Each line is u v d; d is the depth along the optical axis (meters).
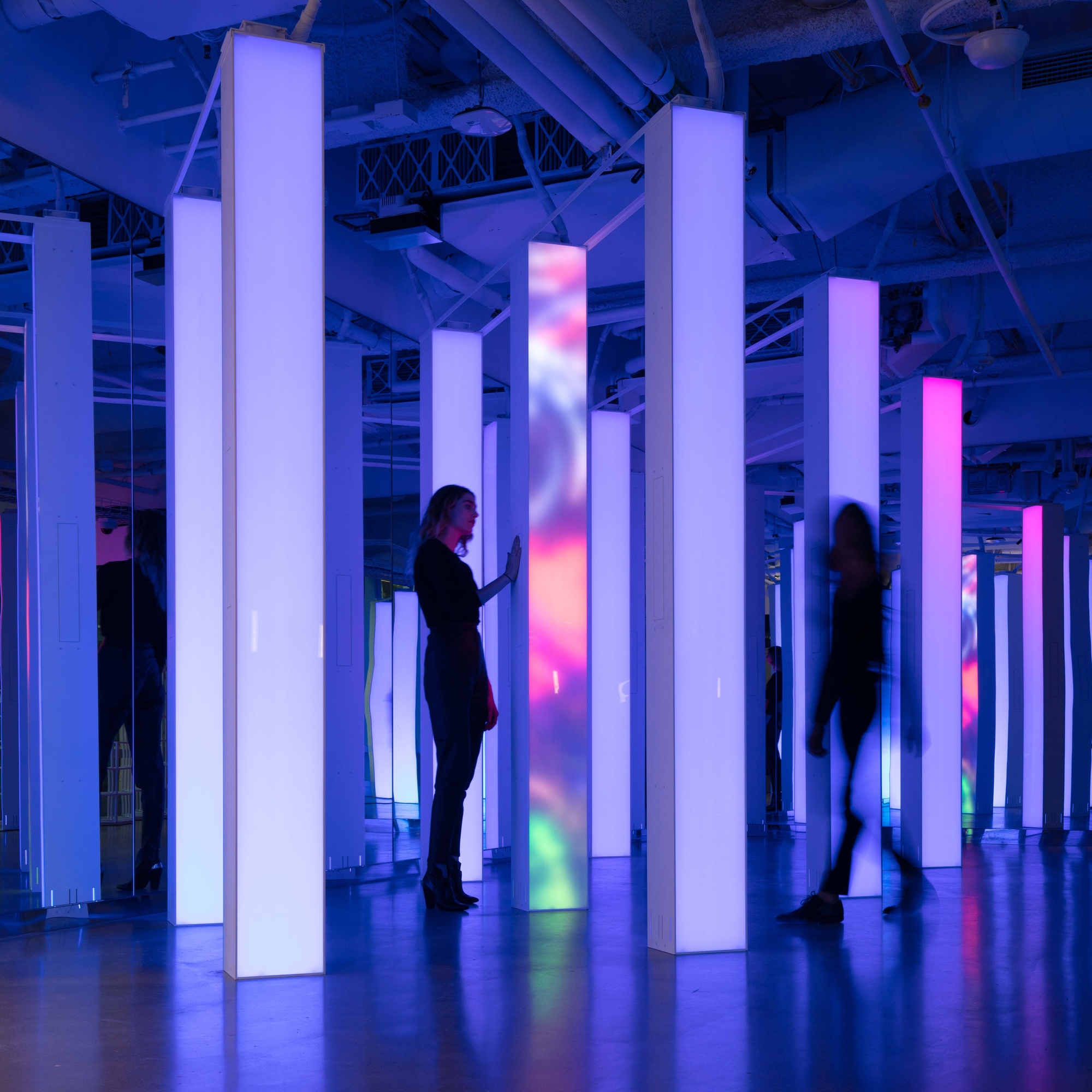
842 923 4.39
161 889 4.93
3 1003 3.11
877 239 7.55
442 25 5.64
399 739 6.33
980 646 9.70
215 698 4.64
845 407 5.29
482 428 6.08
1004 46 4.32
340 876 5.95
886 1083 2.32
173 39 5.47
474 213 6.53
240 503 3.49
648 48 4.77
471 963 3.61
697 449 3.90
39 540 4.74
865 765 4.77
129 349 5.10
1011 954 3.74
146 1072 2.43
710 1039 2.68
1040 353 9.57
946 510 6.73
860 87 5.88
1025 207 7.07
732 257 3.96
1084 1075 2.38
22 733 4.60
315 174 3.60
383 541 6.54
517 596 5.00
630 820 8.27
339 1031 2.77
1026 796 8.83
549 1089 2.29
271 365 3.54
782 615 9.71
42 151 4.86
